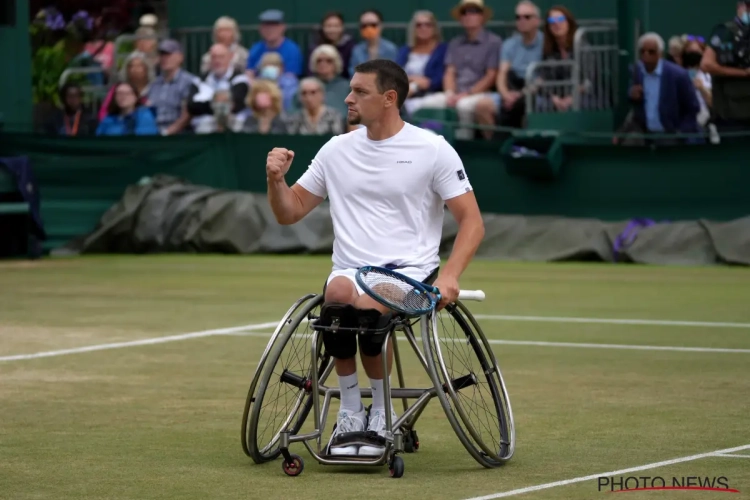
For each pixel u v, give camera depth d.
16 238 38.88
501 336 22.58
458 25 44.81
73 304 27.72
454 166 13.02
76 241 40.88
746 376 18.33
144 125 43.12
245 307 27.06
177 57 43.12
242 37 47.88
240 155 41.16
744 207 36.69
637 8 39.56
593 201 38.12
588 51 40.19
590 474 12.26
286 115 41.94
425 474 12.38
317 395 12.52
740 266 35.28
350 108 12.98
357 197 13.13
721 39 37.97
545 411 15.73
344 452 12.45
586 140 39.84
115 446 13.73
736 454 13.14
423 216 13.10
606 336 22.53
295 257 38.88
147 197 40.75
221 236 40.03
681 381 17.92
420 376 18.39
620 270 34.66
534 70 39.19
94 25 48.88
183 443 13.90
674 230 36.56
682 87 38.19
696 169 37.16
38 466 12.71
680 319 24.75
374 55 42.00
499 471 12.48
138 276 33.69
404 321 12.51
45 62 47.53
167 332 23.31
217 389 17.38
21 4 42.72
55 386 17.66
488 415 15.51
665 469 12.42
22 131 42.50
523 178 38.56
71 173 41.22
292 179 40.56
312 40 45.41
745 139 36.56
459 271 12.72
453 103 39.88
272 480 12.12
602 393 16.97
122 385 17.72
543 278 32.62
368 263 12.98
